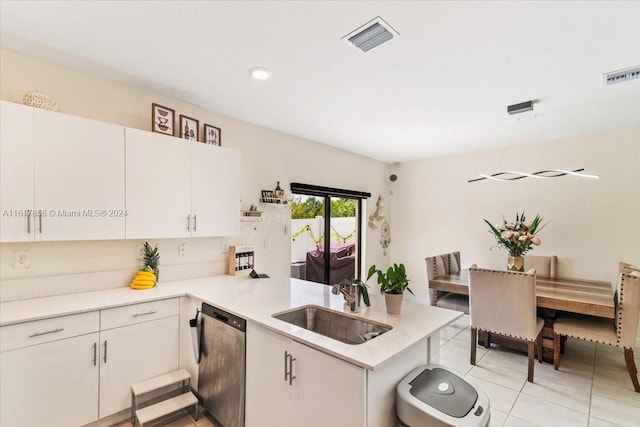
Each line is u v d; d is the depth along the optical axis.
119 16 1.70
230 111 3.15
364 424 1.29
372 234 5.39
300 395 1.56
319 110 3.10
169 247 2.91
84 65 2.27
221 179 2.95
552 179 4.13
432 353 1.77
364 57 2.10
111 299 2.22
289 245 3.95
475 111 3.10
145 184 2.46
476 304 3.00
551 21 1.68
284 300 2.24
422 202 5.42
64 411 1.92
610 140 3.74
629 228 3.63
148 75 2.41
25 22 1.76
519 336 2.80
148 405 2.27
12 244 2.13
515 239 3.47
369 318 1.86
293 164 4.00
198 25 1.77
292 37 1.88
